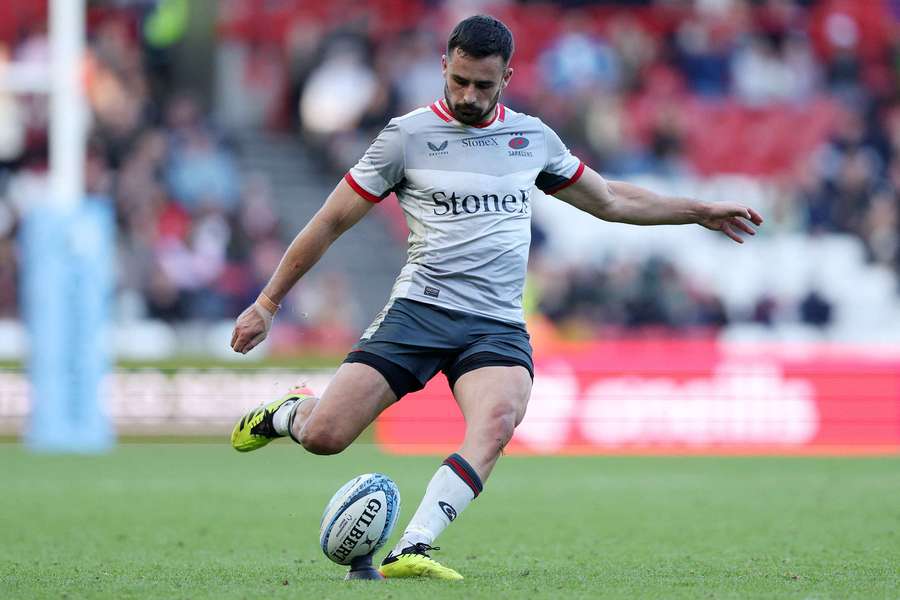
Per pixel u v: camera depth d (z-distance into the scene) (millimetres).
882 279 71750
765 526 28594
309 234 18812
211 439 53156
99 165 64875
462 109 18391
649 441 54562
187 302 61625
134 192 64500
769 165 76812
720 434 54594
